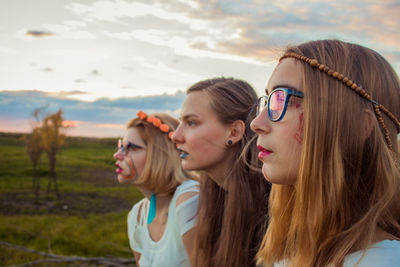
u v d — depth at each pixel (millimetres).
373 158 557
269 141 597
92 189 12867
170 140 1408
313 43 609
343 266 529
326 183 551
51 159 12625
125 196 12344
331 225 561
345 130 548
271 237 760
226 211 1074
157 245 1354
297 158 575
